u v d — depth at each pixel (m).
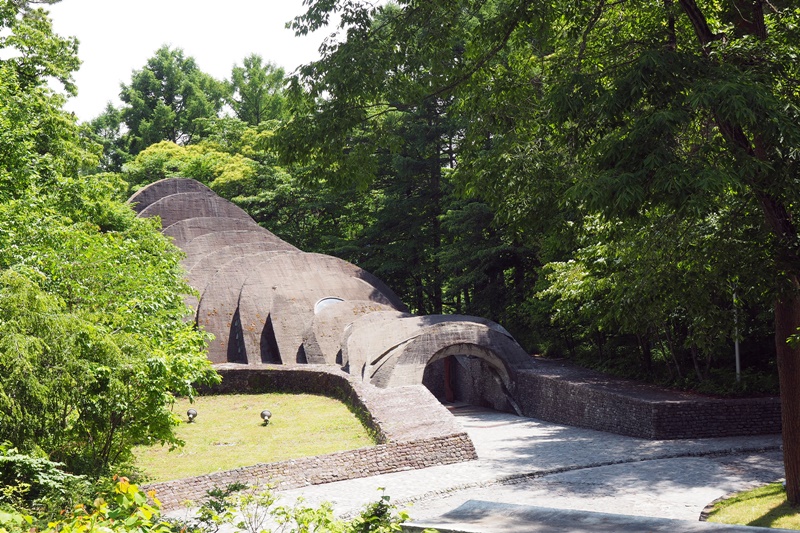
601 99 11.80
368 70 14.11
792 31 12.98
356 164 15.42
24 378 11.76
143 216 41.91
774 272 13.41
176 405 30.44
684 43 13.96
